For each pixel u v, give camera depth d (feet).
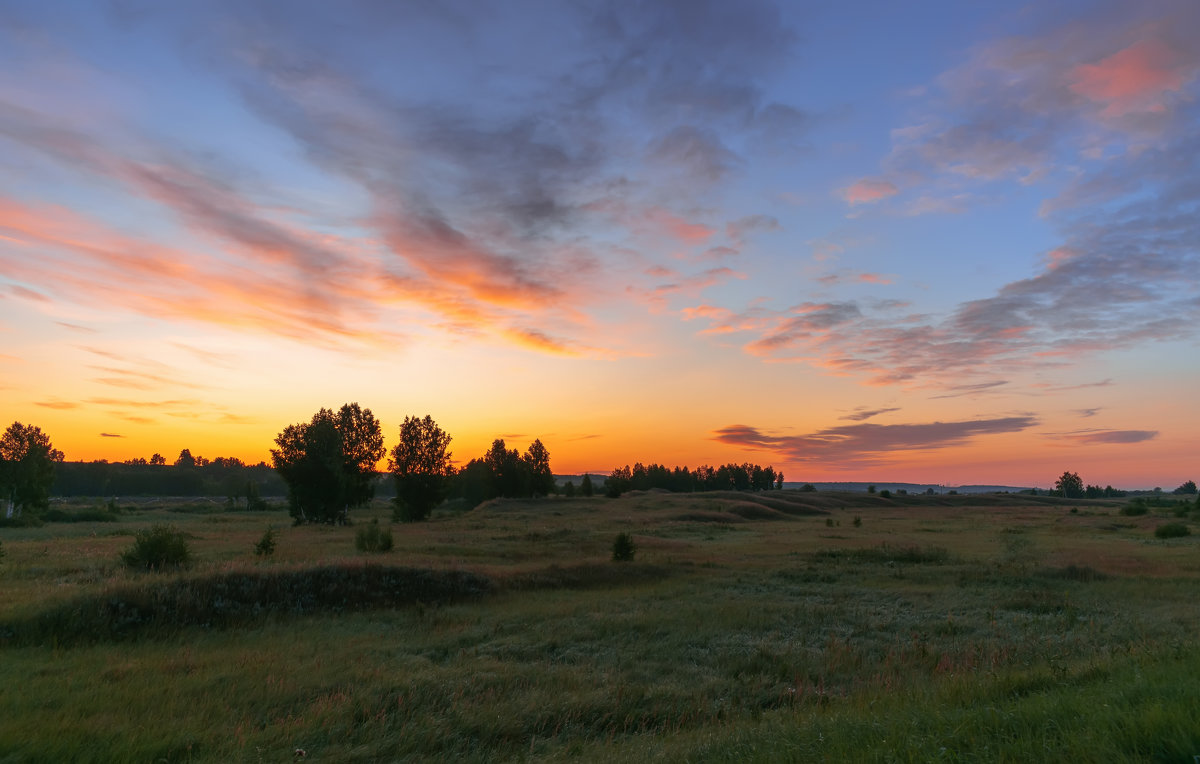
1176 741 13.98
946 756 15.79
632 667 38.19
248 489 339.98
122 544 100.63
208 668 35.94
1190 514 220.23
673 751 22.07
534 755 24.71
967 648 39.73
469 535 131.64
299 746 24.77
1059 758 14.61
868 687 32.17
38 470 223.92
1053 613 54.44
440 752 24.99
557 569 76.89
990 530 173.37
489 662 38.27
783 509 289.94
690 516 214.28
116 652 39.50
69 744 23.20
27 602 46.57
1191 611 52.26
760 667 38.34
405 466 225.76
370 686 32.27
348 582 59.62
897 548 104.12
